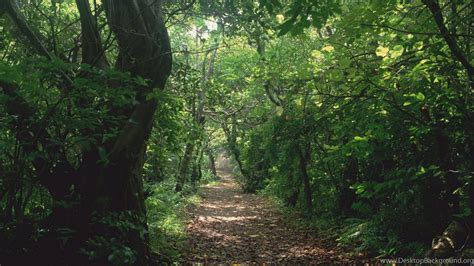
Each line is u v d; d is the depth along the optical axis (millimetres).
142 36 6211
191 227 12742
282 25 4605
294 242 11016
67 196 5660
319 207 14844
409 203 8633
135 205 6559
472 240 6492
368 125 6906
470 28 5953
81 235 5703
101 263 5648
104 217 5773
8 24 6652
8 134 5555
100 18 6887
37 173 5672
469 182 6141
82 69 4621
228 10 8211
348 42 6254
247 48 17453
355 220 11328
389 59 6426
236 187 33188
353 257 8930
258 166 27297
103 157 5133
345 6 6262
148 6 6293
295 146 14016
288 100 9508
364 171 11547
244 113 18375
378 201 10547
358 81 6500
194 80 10328
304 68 7508
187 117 12570
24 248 5168
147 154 12258
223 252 9727
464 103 6020
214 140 38562
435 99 6184
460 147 6590
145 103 6105
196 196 22312
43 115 5105
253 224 14211
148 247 6809
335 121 8680
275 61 10945
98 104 5508
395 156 7762
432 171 6508
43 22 7977
